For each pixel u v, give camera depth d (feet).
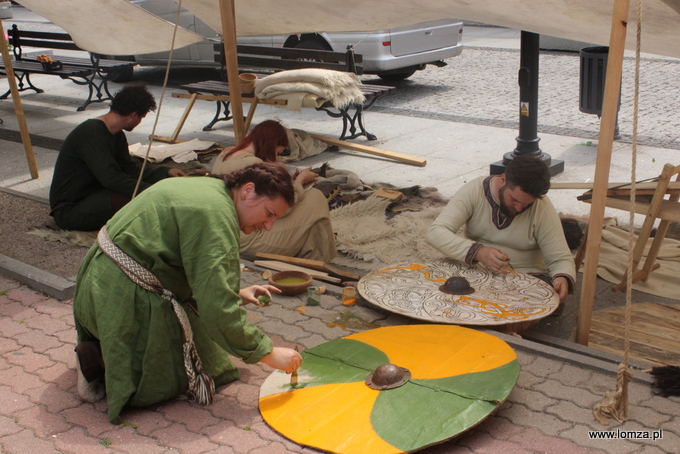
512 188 12.39
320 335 11.54
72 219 17.21
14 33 39.40
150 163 24.41
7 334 11.68
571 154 24.70
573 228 16.81
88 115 34.12
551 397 9.47
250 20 20.56
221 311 8.25
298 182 15.46
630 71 39.32
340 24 19.77
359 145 26.27
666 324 12.96
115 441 8.55
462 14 16.03
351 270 15.99
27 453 8.35
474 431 8.66
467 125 29.73
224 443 8.41
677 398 9.32
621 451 8.18
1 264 14.39
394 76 40.98
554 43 47.16
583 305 11.56
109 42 24.57
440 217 13.52
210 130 30.58
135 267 8.59
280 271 14.19
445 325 10.85
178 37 23.35
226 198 8.61
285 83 26.43
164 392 9.14
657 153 24.30
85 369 9.29
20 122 22.67
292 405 8.97
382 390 8.99
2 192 21.07
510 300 11.95
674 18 12.20
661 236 14.79
